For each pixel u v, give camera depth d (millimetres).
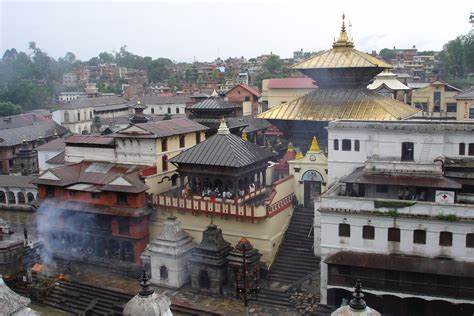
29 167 97000
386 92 97938
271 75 189625
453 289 38625
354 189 46625
